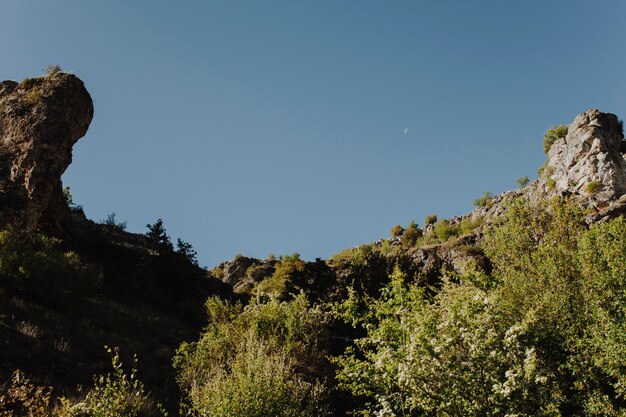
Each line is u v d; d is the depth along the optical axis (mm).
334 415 13930
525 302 12266
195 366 15133
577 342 10367
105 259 29297
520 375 8336
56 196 29969
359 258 26938
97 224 35375
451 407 8727
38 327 15344
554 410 8445
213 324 19734
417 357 8812
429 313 9773
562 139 50906
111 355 15344
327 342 17609
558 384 10078
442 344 8766
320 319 18016
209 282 34062
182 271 31922
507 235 16297
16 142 27344
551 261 12992
